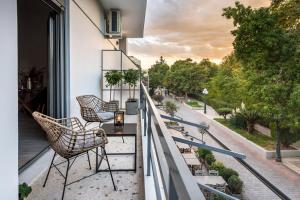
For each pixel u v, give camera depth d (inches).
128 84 276.7
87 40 210.7
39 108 188.7
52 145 81.2
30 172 94.8
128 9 313.9
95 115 135.7
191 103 858.8
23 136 144.5
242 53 414.3
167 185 33.7
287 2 411.5
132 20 380.8
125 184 94.8
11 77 62.2
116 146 146.4
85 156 125.3
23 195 69.4
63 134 78.6
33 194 85.5
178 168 23.5
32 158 100.5
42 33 235.5
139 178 100.3
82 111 139.3
